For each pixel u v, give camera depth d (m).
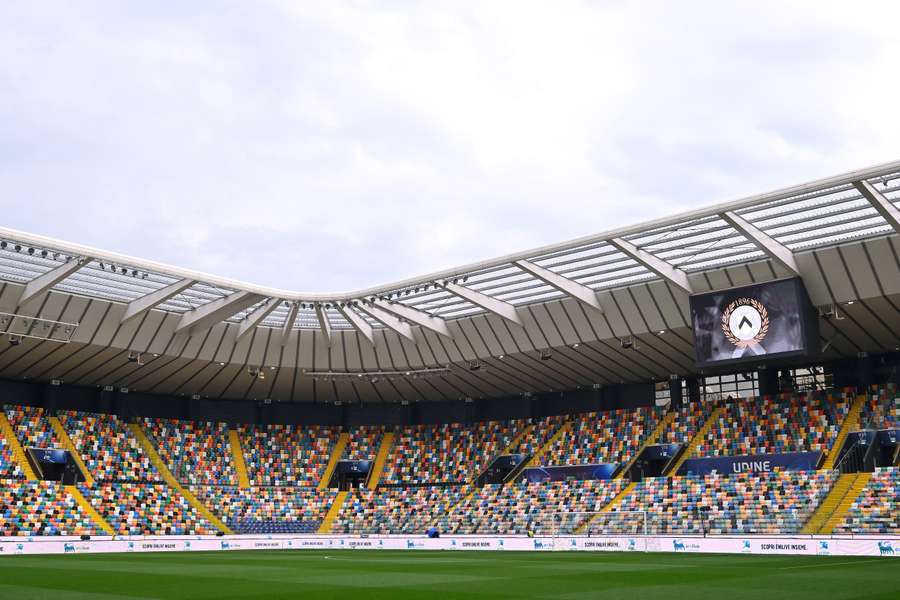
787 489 49.66
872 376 53.47
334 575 27.92
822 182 31.84
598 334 48.69
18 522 51.97
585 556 41.94
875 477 46.88
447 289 46.25
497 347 52.97
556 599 19.02
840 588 21.08
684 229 38.16
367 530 63.19
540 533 55.75
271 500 64.94
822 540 40.56
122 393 63.62
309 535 59.56
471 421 69.56
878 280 39.22
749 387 58.28
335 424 71.44
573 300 47.84
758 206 34.84
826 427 52.81
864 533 43.66
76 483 57.41
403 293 47.25
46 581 24.95
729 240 39.41
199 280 43.38
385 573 28.98
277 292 47.25
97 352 51.31
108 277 44.06
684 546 46.19
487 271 43.22
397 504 65.31
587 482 59.03
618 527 52.66
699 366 42.56
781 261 38.78
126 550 51.06
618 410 62.78
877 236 37.81
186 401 68.12
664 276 41.62
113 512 56.97
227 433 68.31
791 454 51.56
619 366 56.59
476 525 59.53
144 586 23.06
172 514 59.69
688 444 57.31
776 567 30.69
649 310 46.06
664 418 60.03
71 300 46.38
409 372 58.78
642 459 58.19
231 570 30.81
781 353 40.16
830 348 51.25
